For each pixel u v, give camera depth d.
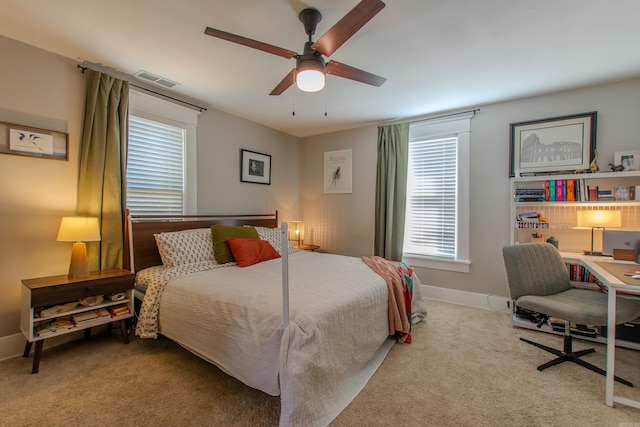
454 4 1.65
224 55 2.23
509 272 2.39
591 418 1.51
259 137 3.97
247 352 1.57
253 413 1.53
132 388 1.74
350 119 3.79
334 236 4.30
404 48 2.11
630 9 1.67
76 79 2.35
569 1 1.61
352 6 1.68
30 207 2.16
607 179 2.64
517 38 1.97
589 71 2.44
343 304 1.72
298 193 4.64
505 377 1.88
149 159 2.82
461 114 3.36
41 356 2.09
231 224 3.51
